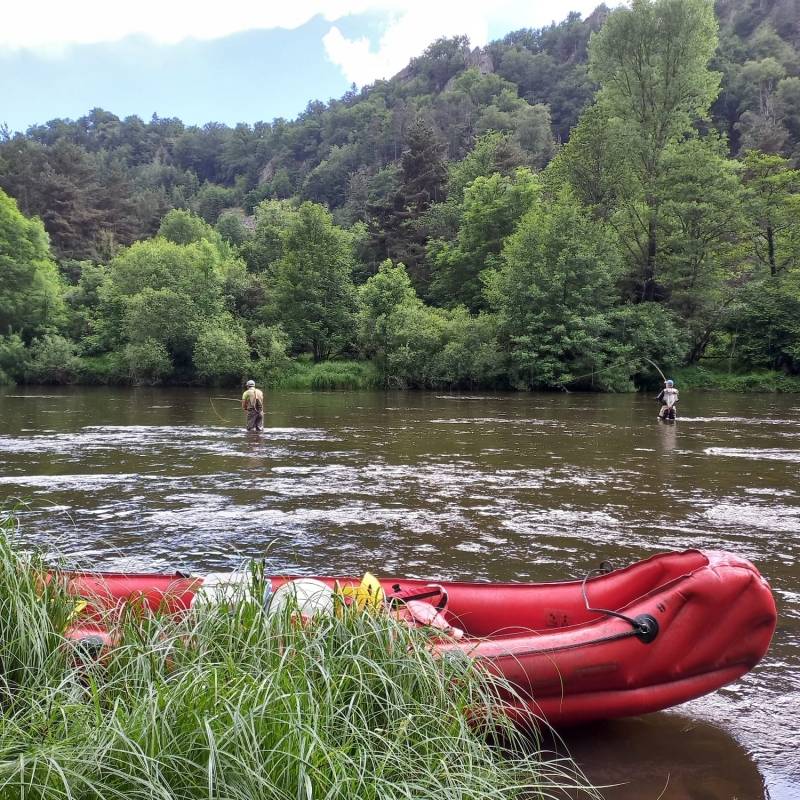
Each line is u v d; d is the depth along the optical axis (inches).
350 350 1989.4
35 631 120.8
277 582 157.5
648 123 1732.3
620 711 135.9
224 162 7465.6
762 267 1750.7
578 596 163.2
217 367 1754.4
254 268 2871.6
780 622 196.4
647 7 1660.9
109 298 2036.2
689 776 122.0
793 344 1604.3
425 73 7165.4
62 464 480.4
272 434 681.6
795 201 1664.6
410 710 108.9
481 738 116.0
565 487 403.5
